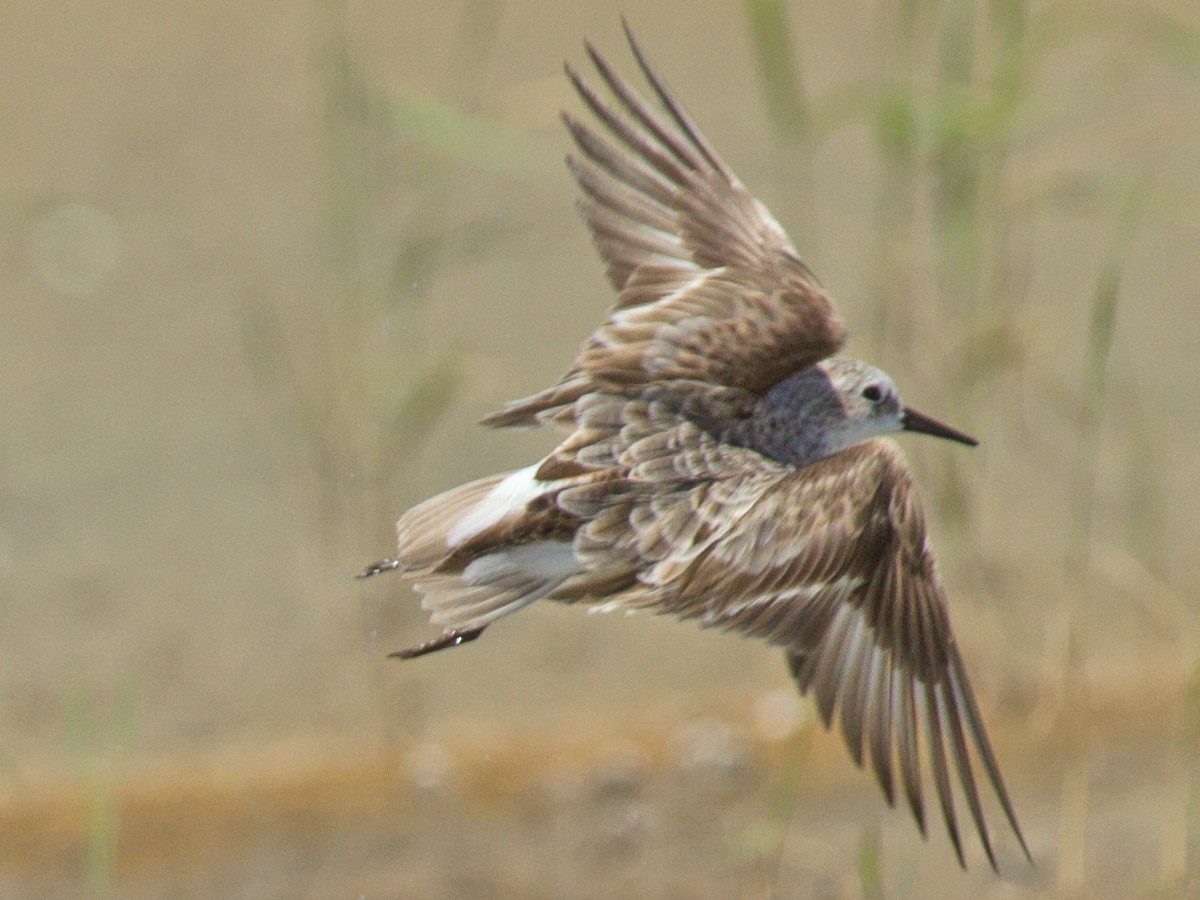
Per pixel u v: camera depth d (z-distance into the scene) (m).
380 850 13.07
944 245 13.78
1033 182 14.66
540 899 12.68
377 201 16.48
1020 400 15.13
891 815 13.31
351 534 14.52
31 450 15.46
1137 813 13.27
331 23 19.06
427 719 13.95
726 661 14.46
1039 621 14.38
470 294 16.56
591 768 13.59
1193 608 14.45
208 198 17.31
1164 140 17.34
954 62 13.92
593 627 14.68
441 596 8.70
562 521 8.53
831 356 9.44
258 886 12.78
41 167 17.61
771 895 12.68
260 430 15.57
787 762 13.30
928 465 14.30
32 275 16.80
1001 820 13.21
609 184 10.09
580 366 9.02
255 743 13.70
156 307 16.50
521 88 17.67
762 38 13.52
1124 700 14.01
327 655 14.21
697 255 9.81
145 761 13.52
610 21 19.34
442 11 19.27
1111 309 13.17
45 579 14.57
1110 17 16.48
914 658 8.52
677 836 13.16
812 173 17.42
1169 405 15.98
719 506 8.58
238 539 14.83
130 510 15.04
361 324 15.26
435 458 15.16
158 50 18.98
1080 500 15.04
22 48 19.02
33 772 13.41
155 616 14.38
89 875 12.87
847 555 8.34
